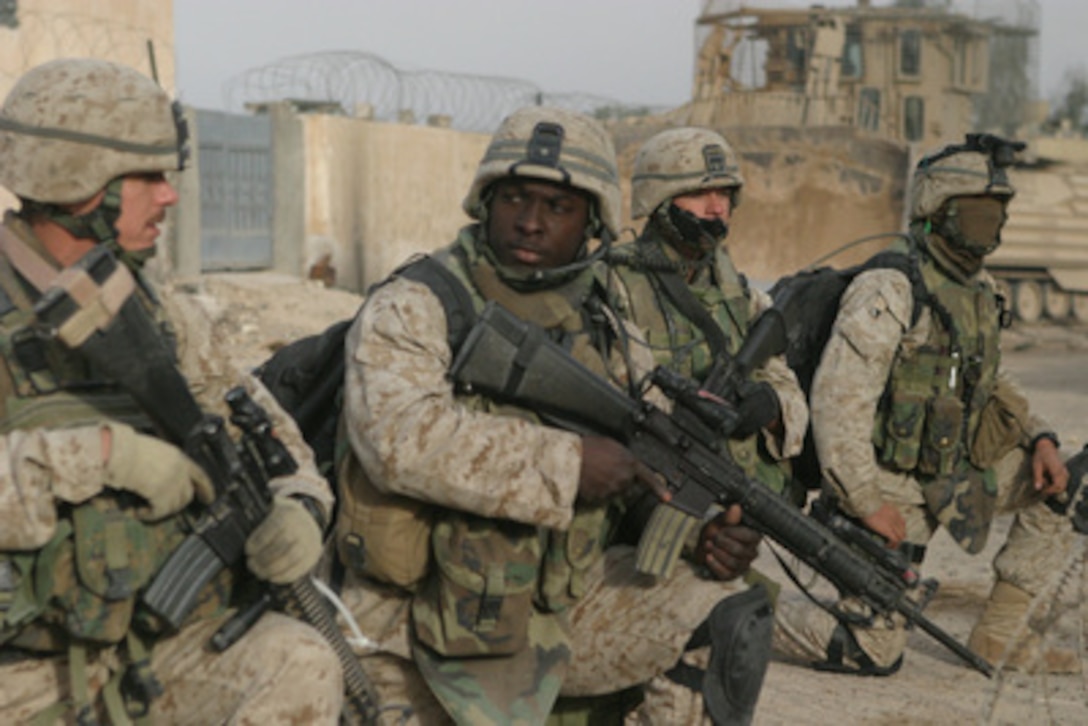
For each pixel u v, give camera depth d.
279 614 2.47
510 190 2.72
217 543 2.33
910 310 4.27
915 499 4.43
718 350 3.59
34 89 2.26
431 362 2.63
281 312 15.84
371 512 2.69
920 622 3.45
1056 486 4.55
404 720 2.85
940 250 4.36
